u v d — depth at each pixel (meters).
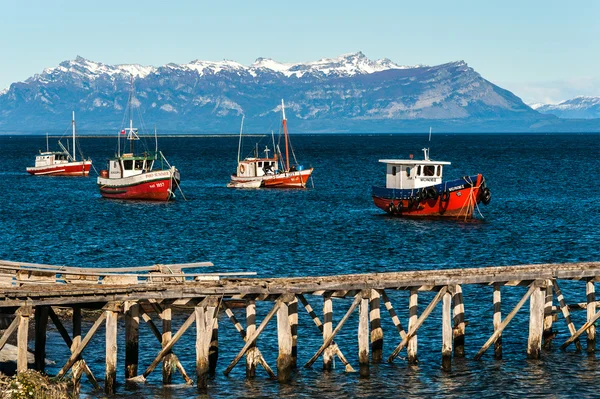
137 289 36.41
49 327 46.78
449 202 98.88
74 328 37.84
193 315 37.91
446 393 38.41
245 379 39.72
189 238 85.38
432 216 100.50
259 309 51.41
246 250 77.19
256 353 39.88
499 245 80.56
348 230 90.94
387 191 103.31
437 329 47.72
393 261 71.75
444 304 40.94
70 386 37.53
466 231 89.75
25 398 32.69
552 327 48.09
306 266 68.94
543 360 42.78
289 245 80.19
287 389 38.53
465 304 52.66
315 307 52.06
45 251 77.12
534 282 42.22
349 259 72.44
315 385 39.03
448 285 40.91
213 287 37.41
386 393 38.25
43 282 40.09
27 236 86.62
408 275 42.41
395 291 56.06
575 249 78.38
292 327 41.00
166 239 84.69
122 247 79.50
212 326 37.56
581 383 39.72
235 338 46.06
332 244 80.81
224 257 73.31
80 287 37.09
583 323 49.28
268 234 88.06
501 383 39.56
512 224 95.44
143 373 39.22
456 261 72.12
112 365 37.03
